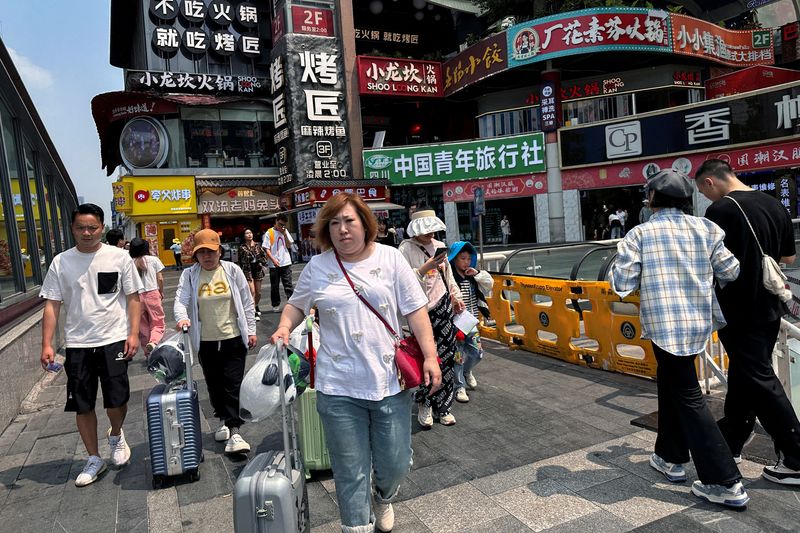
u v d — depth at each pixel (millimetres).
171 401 3465
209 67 30406
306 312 2648
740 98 21016
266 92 29922
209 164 29328
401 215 28703
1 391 4891
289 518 2236
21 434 4742
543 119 25516
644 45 23375
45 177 9859
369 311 2451
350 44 26672
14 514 3258
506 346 6875
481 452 3756
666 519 2789
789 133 20125
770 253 3004
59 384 6449
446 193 27438
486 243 28078
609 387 4977
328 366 2479
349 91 26688
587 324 5660
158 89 28109
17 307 6559
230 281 4000
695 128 22078
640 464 3414
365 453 2490
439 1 30500
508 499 3100
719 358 4637
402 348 2486
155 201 28000
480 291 5160
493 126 28688
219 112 29531
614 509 2918
